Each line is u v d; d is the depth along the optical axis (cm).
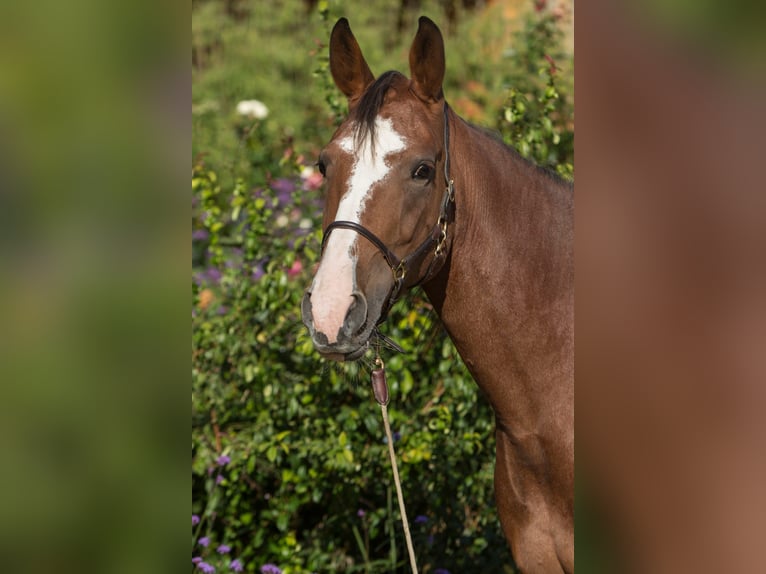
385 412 183
